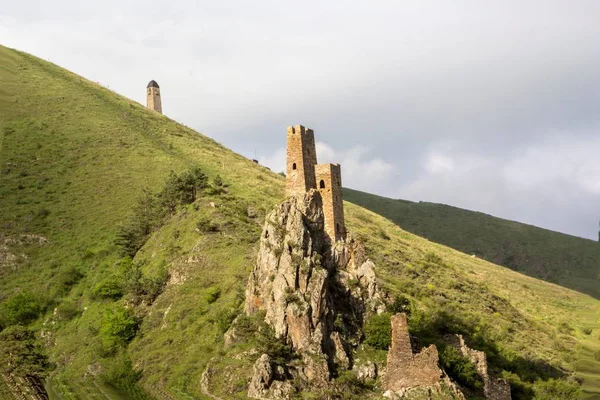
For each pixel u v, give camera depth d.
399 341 84.69
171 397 87.38
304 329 87.12
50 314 128.75
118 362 103.94
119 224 155.75
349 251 102.12
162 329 108.19
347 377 83.88
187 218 141.25
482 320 139.50
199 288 113.81
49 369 109.50
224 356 90.25
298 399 80.19
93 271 139.75
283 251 93.94
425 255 190.12
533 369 117.75
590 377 123.44
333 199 103.31
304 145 104.38
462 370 90.06
